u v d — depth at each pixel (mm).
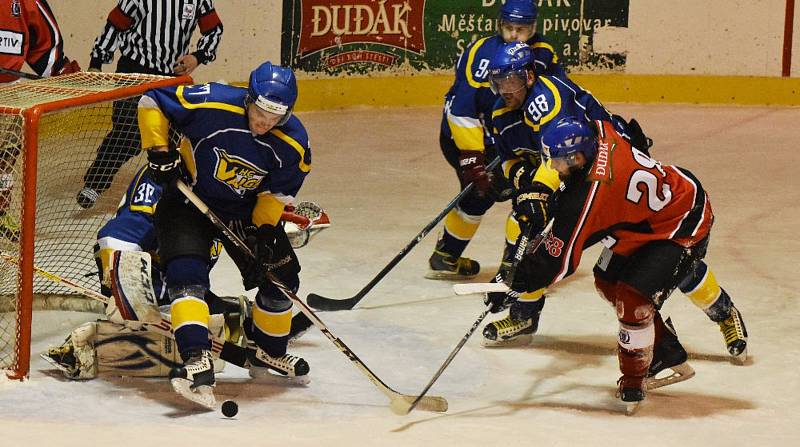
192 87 13164
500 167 20094
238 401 13852
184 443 11695
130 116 19859
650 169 13492
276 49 35094
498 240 23609
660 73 39438
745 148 33719
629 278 13609
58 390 13836
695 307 18922
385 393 13492
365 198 26672
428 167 30453
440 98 38406
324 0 35781
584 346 16922
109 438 11750
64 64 21609
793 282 20547
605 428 13281
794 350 16750
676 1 38938
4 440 11430
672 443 12781
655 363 14656
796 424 13711
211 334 14422
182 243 13336
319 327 13461
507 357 16297
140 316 14070
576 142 12844
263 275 13664
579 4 38281
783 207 26906
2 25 20422
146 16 25328
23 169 13805
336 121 35469
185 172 13695
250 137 13070
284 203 13766
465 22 38000
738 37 39469
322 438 12297
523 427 13117
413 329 17422
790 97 39938
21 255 13938
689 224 13773
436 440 12414
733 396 14766
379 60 37312
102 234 15172
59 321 16875
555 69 18688
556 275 13242
